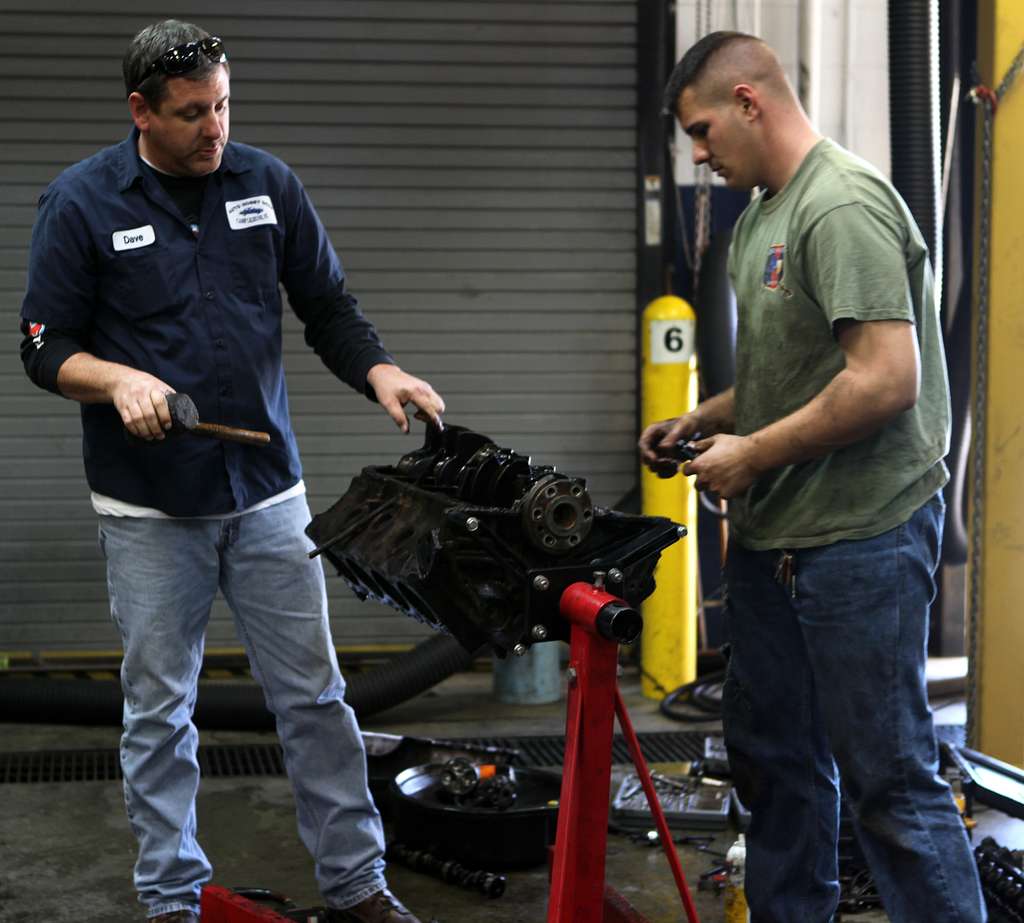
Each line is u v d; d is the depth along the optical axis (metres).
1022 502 3.66
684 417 2.72
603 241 5.24
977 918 2.23
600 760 2.07
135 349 2.58
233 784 3.94
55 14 4.91
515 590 2.06
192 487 2.58
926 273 2.35
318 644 2.73
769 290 2.38
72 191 2.54
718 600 5.25
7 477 5.03
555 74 5.14
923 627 2.32
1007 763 3.72
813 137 2.40
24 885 3.16
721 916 2.98
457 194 5.17
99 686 4.55
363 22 5.05
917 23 4.50
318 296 2.85
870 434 2.27
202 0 4.96
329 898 2.79
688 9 5.14
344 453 5.20
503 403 5.27
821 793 2.53
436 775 3.54
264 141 5.06
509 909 3.03
